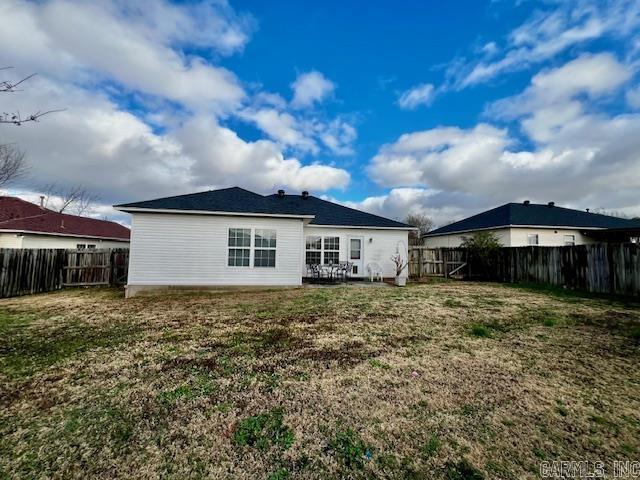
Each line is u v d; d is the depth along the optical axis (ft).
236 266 34.78
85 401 10.02
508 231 58.29
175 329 18.47
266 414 9.27
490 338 16.72
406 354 14.29
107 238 66.08
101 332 17.89
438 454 7.51
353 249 47.96
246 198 38.78
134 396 10.33
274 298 29.19
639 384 11.21
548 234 59.31
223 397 10.26
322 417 9.11
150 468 7.05
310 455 7.48
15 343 15.90
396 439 8.09
